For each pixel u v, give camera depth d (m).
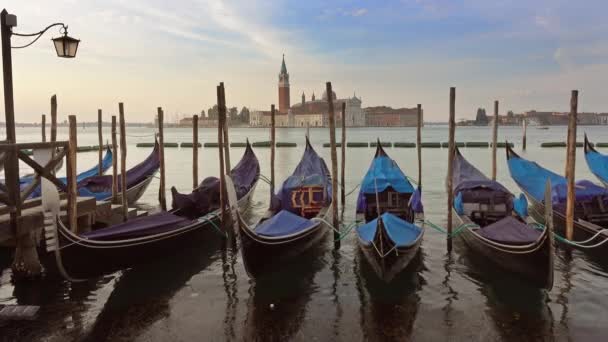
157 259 9.59
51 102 17.02
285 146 53.41
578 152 40.22
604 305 7.78
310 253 10.87
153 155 18.44
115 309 7.78
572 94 10.38
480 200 11.79
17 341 6.63
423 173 26.05
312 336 6.81
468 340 6.64
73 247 7.73
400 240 8.78
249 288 8.78
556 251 10.66
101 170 18.95
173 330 7.03
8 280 8.86
